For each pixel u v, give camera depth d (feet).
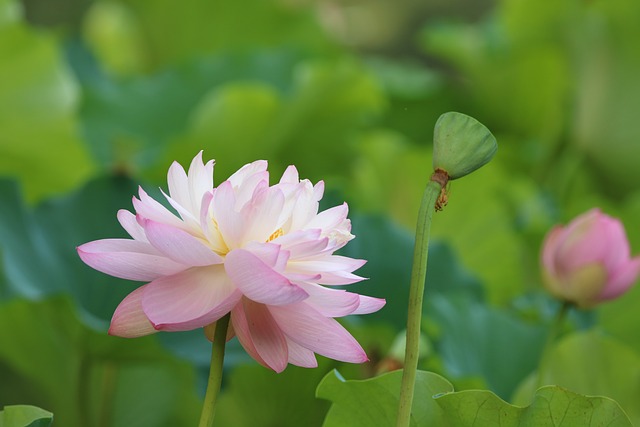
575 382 7.70
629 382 7.66
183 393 8.62
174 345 8.04
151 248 5.85
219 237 5.84
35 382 8.77
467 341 8.74
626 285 7.68
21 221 8.68
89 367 7.93
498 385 8.69
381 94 13.98
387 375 6.30
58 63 12.69
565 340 7.77
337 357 5.82
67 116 12.75
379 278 9.58
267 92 12.87
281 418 7.89
